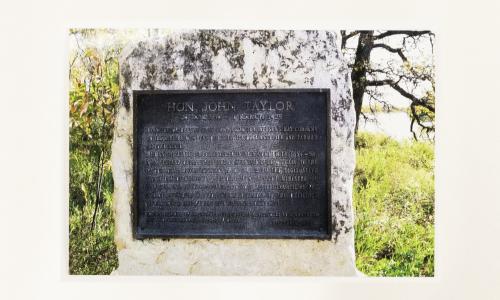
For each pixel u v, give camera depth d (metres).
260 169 3.82
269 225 3.81
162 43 3.91
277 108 3.83
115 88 6.62
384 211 6.61
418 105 7.12
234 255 3.85
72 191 6.43
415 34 7.05
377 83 7.14
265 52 3.89
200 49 3.90
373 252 6.34
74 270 6.07
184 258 3.86
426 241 6.41
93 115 6.59
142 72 3.91
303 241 3.83
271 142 3.82
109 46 6.65
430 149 6.94
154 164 3.84
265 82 3.89
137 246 3.87
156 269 3.87
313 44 3.88
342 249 3.82
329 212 3.78
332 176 3.83
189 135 3.84
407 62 7.12
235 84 3.89
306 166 3.81
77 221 6.34
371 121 7.14
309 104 3.83
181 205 3.84
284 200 3.81
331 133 3.84
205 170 3.83
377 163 6.87
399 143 7.08
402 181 6.83
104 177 6.47
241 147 3.83
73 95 6.58
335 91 3.86
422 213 6.60
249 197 3.82
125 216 3.88
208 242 3.85
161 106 3.86
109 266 6.06
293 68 3.88
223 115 3.84
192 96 3.85
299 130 3.82
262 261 3.84
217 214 3.83
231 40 3.90
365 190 6.71
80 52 6.64
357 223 6.49
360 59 7.14
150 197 3.84
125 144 3.91
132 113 3.91
